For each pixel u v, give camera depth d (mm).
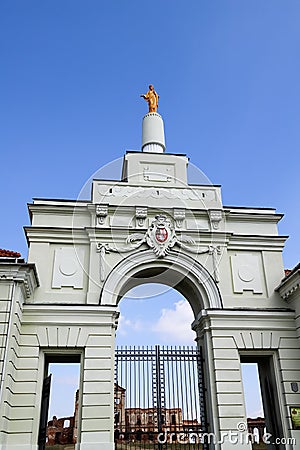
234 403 15922
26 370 15523
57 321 16344
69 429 26938
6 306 14820
